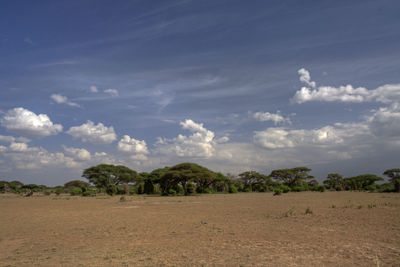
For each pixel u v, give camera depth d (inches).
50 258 356.5
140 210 1000.2
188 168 2691.9
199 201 1471.5
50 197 2283.5
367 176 3125.0
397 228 493.7
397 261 301.0
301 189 2874.0
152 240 450.0
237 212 852.0
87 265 318.7
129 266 308.0
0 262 346.0
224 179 3186.5
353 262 300.8
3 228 626.5
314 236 443.2
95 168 3085.6
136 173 3297.2
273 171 3846.0
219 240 431.5
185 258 332.8
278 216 719.7
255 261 311.3
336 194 1959.9
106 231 550.9
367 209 815.1
